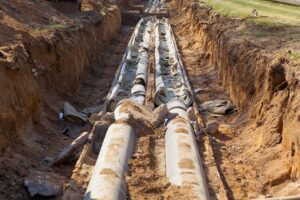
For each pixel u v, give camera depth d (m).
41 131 12.39
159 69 19.53
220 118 15.11
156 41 27.64
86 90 18.16
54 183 9.42
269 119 11.85
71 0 24.25
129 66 21.12
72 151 10.92
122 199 8.07
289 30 18.39
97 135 11.41
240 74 15.39
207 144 11.72
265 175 10.47
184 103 14.73
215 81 19.34
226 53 17.73
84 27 20.78
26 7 19.06
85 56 19.73
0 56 11.80
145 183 8.83
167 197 8.29
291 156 9.96
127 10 43.88
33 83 12.69
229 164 11.22
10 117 10.52
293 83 10.92
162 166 9.96
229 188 9.89
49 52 15.06
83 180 9.41
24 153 10.62
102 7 30.78
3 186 8.98
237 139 13.02
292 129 10.14
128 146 10.15
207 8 28.20
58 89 15.27
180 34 33.44
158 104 15.39
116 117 11.84
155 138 11.41
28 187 9.09
